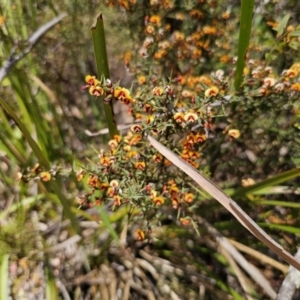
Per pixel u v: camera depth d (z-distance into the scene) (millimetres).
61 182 310
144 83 290
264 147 308
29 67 335
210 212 302
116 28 340
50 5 330
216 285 305
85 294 302
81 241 293
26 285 294
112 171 233
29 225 304
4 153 329
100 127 351
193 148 248
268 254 315
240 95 240
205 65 324
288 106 267
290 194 312
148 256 311
